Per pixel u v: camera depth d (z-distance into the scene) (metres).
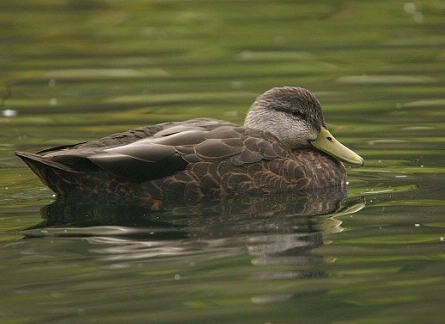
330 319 9.44
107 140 14.05
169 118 18.41
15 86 21.02
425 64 21.89
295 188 14.17
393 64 21.98
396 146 16.30
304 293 10.05
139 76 21.56
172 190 13.67
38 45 24.22
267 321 9.40
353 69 21.69
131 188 13.65
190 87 20.62
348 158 14.90
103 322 9.41
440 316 9.46
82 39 24.66
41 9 27.31
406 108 18.69
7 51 23.72
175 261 11.02
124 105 19.44
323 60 22.44
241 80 21.00
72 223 12.62
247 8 27.30
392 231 12.02
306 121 15.10
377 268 10.72
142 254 11.29
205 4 27.83
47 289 10.26
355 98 19.56
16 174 15.20
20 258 11.24
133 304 9.82
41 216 12.99
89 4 27.78
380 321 9.38
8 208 13.42
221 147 13.84
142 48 23.86
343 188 14.34
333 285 10.27
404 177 14.65
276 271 10.66
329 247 11.46
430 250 11.27
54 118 18.62
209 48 23.69
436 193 13.71
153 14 26.83
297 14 26.61
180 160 13.66
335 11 26.72
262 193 13.96
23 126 18.09
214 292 10.10
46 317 9.56
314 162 14.60
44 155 13.46
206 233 12.09
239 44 23.95
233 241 11.74
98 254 11.31
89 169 13.60
